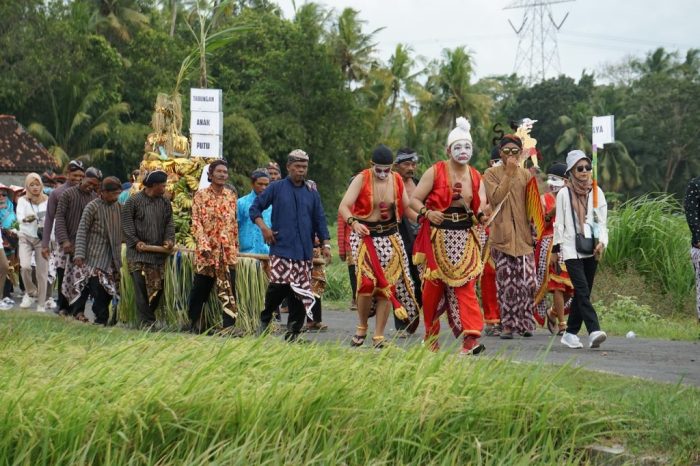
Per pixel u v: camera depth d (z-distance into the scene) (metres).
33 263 19.50
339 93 64.75
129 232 13.75
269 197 12.50
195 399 6.83
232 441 6.66
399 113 83.50
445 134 88.56
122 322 14.15
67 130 60.00
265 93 65.06
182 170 14.98
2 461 6.25
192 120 16.14
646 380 8.81
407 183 14.09
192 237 14.74
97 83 60.56
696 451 6.71
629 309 17.97
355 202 11.64
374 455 6.79
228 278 13.31
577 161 12.41
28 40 56.34
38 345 8.96
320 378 7.23
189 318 13.67
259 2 79.19
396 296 11.79
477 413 7.16
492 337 14.10
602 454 6.88
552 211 14.52
